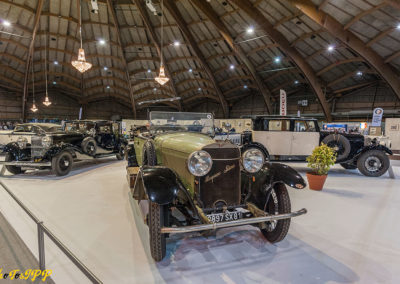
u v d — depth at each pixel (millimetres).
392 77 13633
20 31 15492
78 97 26984
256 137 5762
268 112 23297
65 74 22062
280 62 17438
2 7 13195
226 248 2176
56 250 2127
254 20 12742
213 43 17188
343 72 16641
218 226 1706
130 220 2822
